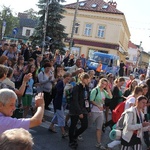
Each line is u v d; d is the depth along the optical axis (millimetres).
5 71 5156
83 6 49500
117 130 5281
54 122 7555
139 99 5180
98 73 22125
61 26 35250
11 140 1751
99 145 6977
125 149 5184
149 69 19125
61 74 8586
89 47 48969
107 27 48250
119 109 6363
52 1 34781
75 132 6691
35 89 9664
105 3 49938
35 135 7188
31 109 8953
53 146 6617
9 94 3203
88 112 6715
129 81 11750
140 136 5207
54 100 7383
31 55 15898
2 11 56125
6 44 11875
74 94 6426
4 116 3174
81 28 49188
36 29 35062
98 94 6914
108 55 29719
